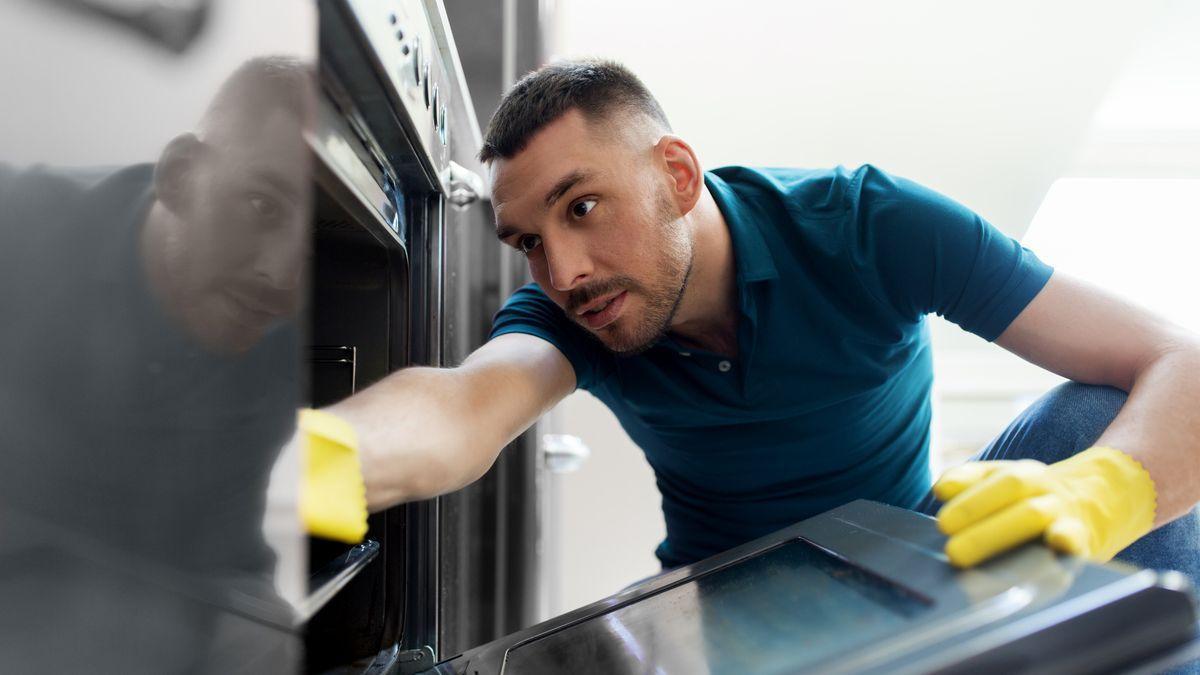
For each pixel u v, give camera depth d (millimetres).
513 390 753
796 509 1090
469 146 1033
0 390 213
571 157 716
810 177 996
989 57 1572
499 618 1292
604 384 1020
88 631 229
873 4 1512
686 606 562
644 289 781
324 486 442
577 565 1725
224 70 270
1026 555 436
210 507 266
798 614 468
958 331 1949
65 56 226
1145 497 648
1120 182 1867
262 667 285
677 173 815
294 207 294
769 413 957
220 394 270
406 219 763
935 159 1712
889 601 438
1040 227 1908
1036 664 342
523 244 781
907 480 1131
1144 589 366
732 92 1617
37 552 218
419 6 620
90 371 232
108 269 236
